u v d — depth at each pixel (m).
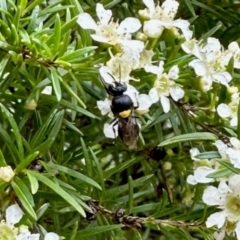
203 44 0.25
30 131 0.24
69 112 0.26
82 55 0.22
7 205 0.22
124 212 0.24
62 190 0.21
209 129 0.24
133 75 0.24
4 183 0.21
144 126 0.25
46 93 0.24
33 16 0.23
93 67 0.23
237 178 0.23
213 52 0.24
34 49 0.22
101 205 0.24
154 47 0.24
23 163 0.22
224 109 0.24
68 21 0.22
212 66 0.24
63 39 0.22
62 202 0.24
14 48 0.22
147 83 0.24
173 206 0.25
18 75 0.23
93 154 0.24
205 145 0.25
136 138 0.23
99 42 0.23
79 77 0.23
